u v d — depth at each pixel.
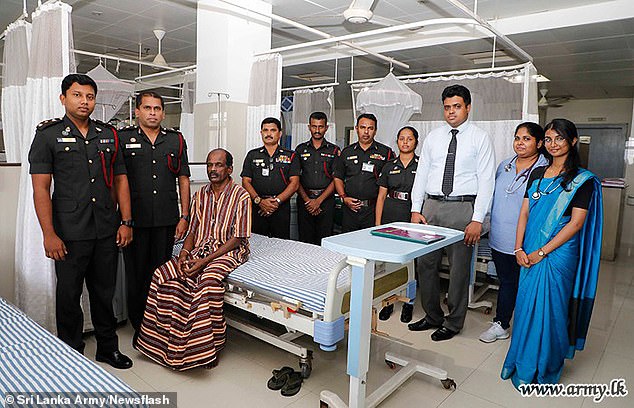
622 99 9.87
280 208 4.14
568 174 2.54
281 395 2.45
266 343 3.12
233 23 4.39
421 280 3.39
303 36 6.08
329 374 2.70
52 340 1.69
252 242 3.56
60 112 2.76
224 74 4.40
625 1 4.45
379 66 7.48
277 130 4.07
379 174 4.18
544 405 2.45
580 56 6.25
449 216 3.13
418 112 4.80
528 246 2.65
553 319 2.57
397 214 3.86
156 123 2.93
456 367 2.86
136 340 2.90
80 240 2.44
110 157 2.55
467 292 3.26
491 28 3.64
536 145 3.10
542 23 4.93
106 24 5.78
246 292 2.67
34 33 2.81
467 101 3.06
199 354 2.57
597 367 2.95
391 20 4.58
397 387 2.48
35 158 2.31
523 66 4.12
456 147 3.09
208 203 2.97
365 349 2.10
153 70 8.56
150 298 2.75
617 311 4.10
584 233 2.66
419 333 3.40
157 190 2.94
